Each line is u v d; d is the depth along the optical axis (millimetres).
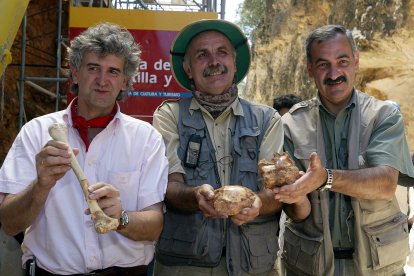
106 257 2592
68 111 2701
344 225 3053
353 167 2992
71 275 2574
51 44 10156
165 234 2973
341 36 3072
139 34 6707
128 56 2678
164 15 6734
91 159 2623
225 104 3041
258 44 19719
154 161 2705
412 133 10383
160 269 3049
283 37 16484
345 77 3049
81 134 2660
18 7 4547
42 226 2592
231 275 2850
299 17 15180
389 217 3023
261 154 2945
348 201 3057
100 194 2230
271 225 2977
